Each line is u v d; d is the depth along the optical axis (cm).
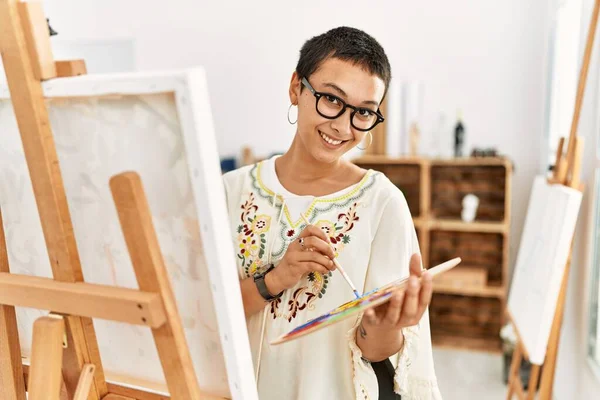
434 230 365
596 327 196
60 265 77
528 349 197
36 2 70
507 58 351
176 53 408
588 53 175
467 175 356
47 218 76
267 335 103
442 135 357
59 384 79
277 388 103
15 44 70
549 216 202
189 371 74
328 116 94
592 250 199
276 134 402
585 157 208
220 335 75
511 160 358
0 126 82
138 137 71
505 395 285
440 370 317
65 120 76
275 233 106
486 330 363
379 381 99
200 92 65
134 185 66
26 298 79
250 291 101
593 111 201
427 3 358
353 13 373
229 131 409
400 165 362
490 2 349
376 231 101
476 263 362
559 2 294
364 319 88
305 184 108
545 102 340
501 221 342
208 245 70
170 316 71
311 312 100
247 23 393
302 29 385
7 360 87
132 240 68
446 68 361
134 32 412
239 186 114
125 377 90
